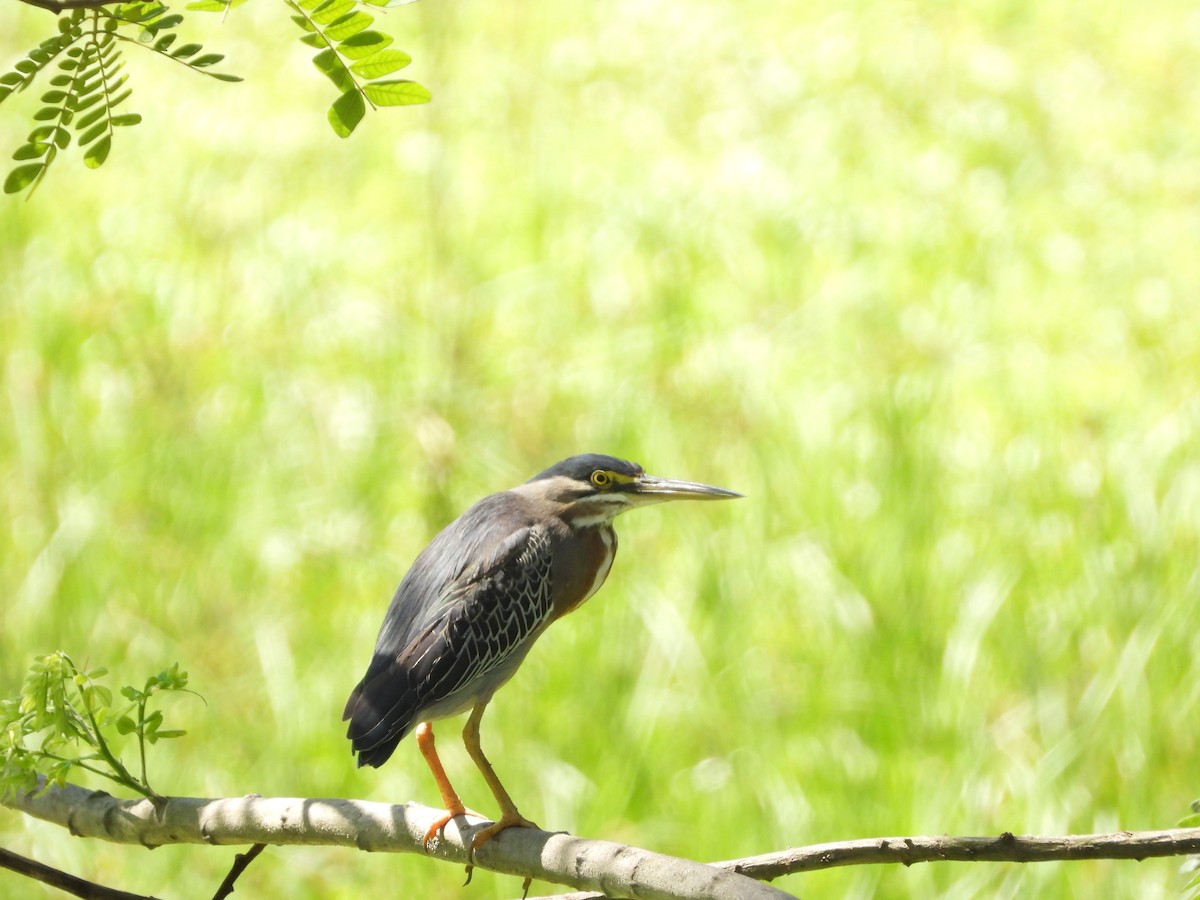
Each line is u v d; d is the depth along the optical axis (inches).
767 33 959.0
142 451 550.0
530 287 657.6
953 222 712.4
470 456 548.4
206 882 419.2
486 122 826.2
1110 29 953.5
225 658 480.4
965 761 416.2
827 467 523.8
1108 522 496.4
